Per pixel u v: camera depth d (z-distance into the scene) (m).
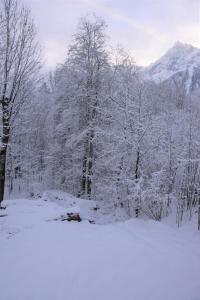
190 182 13.73
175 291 5.16
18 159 28.69
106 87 16.80
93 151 17.09
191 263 6.34
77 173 17.94
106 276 5.44
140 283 5.29
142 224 9.52
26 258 6.14
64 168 19.89
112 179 14.30
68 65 17.61
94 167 17.03
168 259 6.37
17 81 13.16
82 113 17.34
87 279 5.32
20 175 29.97
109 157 13.90
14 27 12.69
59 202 13.48
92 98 16.84
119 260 6.07
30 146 31.20
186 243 7.87
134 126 12.86
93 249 6.54
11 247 6.77
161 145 13.44
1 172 12.80
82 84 17.14
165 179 12.89
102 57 17.05
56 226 8.11
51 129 22.83
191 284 5.45
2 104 12.65
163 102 23.06
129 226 9.03
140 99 13.21
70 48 17.45
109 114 15.28
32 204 10.42
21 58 13.02
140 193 11.73
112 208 13.48
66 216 8.91
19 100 13.53
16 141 27.12
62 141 19.95
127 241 7.20
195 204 13.96
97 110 16.23
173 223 11.45
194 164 14.32
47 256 6.18
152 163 13.20
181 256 6.64
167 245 7.32
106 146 14.73
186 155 14.32
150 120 13.16
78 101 17.33
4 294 4.91
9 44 12.58
